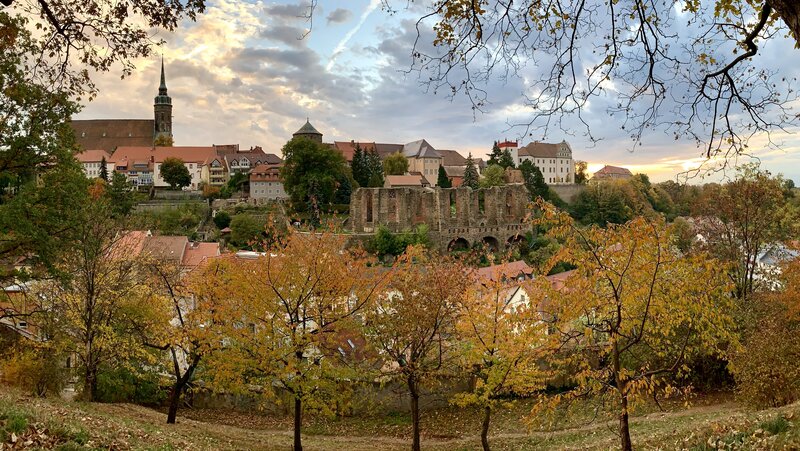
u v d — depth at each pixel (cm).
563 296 1670
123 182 10762
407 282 2631
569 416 3341
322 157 12612
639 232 1538
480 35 994
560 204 15725
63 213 2792
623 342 2261
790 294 3186
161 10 1242
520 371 2480
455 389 3931
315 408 2486
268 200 15438
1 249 2680
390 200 11512
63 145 2755
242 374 2605
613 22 980
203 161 18425
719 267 1636
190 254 6050
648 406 3466
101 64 1401
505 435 3272
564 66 978
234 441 2691
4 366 3184
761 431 1538
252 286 2500
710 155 1005
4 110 2592
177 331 2712
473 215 11556
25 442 1330
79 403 2738
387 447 3009
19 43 2412
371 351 2753
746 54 878
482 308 2614
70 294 3262
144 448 1645
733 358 2597
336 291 2556
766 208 4225
